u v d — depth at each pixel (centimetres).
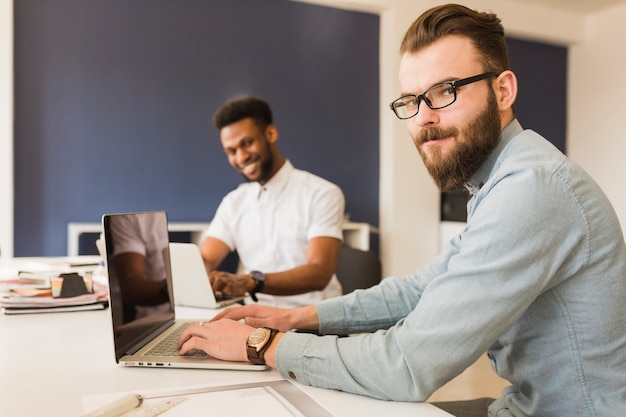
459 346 76
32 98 303
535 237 79
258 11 356
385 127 386
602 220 83
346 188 383
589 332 85
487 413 109
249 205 229
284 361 84
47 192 308
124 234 100
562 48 464
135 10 325
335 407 74
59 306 140
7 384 82
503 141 97
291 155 367
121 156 324
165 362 91
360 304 113
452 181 98
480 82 93
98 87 317
